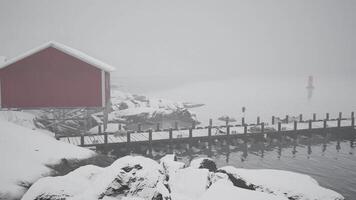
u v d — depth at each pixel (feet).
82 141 84.64
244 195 29.58
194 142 97.04
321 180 72.79
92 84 99.04
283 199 29.25
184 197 35.45
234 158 90.79
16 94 96.48
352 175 76.13
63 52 97.19
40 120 102.53
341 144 105.50
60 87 98.07
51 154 53.47
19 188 41.81
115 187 34.83
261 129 104.42
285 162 86.79
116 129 108.47
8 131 56.08
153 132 102.01
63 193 33.35
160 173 40.68
